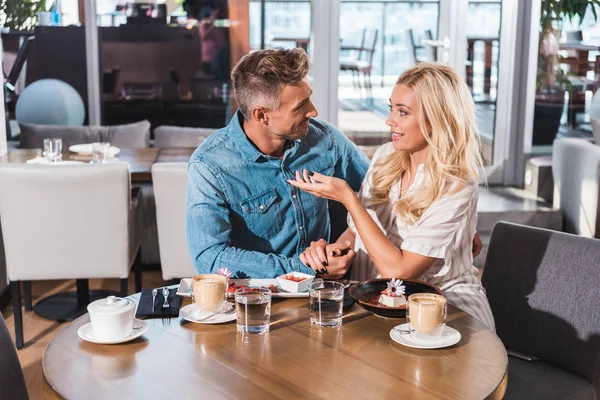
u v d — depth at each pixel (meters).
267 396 1.39
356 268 2.29
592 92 5.47
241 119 2.29
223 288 1.79
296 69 2.09
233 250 2.15
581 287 2.09
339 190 2.07
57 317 3.85
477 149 2.15
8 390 1.67
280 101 2.11
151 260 4.58
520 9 5.71
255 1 5.83
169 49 5.85
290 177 2.33
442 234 2.05
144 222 4.51
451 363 1.54
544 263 2.19
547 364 2.16
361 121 5.98
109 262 3.46
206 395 1.40
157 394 1.41
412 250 2.04
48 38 5.62
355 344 1.63
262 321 1.69
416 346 1.60
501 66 5.79
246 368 1.52
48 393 1.45
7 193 3.32
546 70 5.66
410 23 5.83
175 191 3.51
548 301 2.16
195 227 2.22
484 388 1.43
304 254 2.07
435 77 2.07
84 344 1.63
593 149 4.70
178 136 5.19
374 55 5.89
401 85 2.11
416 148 2.15
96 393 1.41
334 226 2.60
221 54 5.89
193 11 5.82
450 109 2.07
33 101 5.62
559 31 5.56
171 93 5.90
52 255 3.41
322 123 2.51
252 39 5.88
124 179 3.36
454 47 5.81
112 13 5.73
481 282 2.32
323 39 5.86
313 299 1.73
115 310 1.62
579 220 4.85
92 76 5.73
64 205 3.35
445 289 2.13
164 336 1.68
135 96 5.87
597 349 2.03
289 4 5.83
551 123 5.73
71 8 5.64
